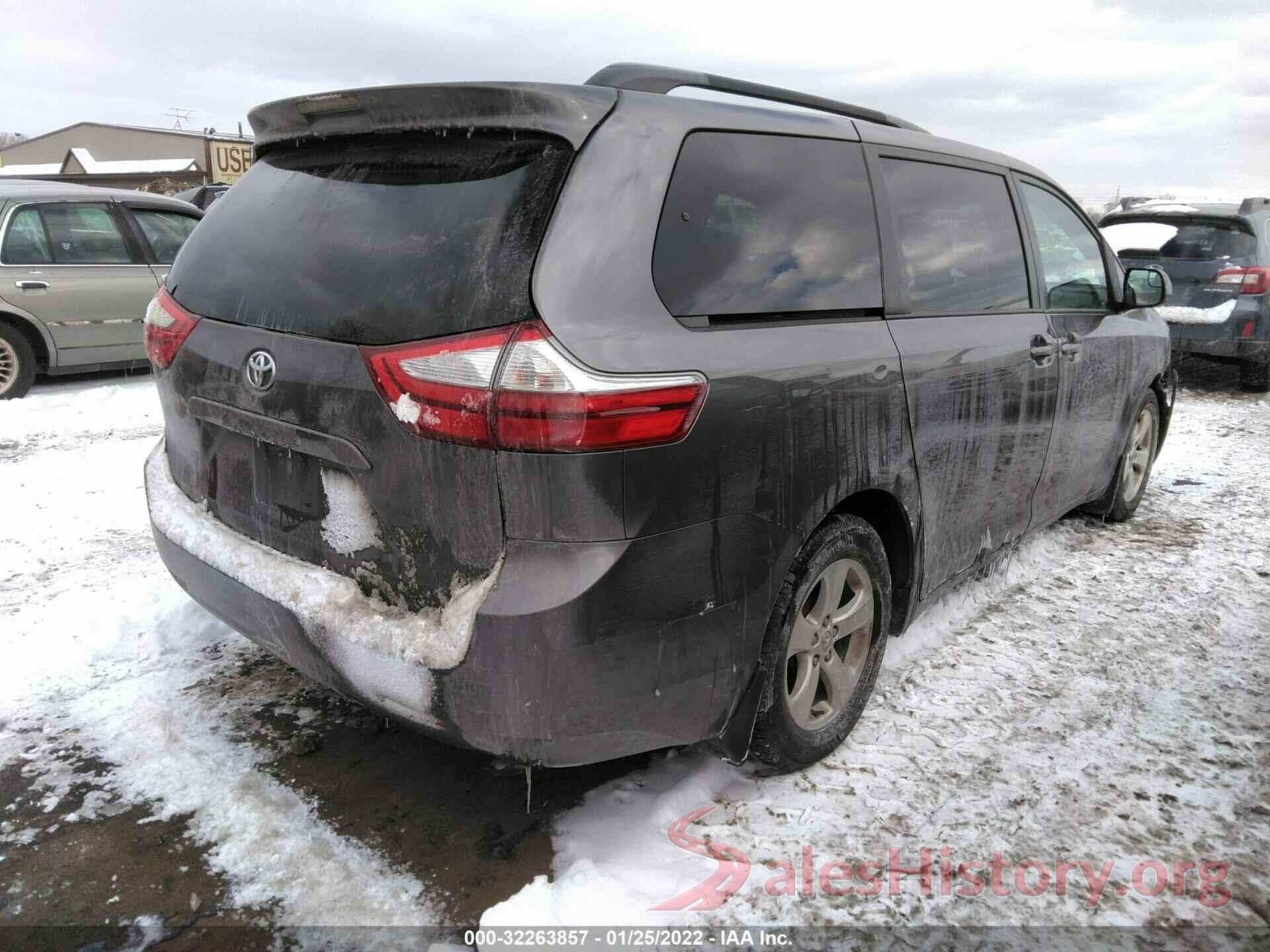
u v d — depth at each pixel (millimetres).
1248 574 4387
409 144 2242
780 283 2422
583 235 1973
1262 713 3109
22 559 4152
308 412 2160
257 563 2354
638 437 1931
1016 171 3711
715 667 2203
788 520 2318
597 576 1916
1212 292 8922
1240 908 2234
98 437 6457
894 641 3555
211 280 2508
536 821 2453
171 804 2482
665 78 2426
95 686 3074
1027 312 3549
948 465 3012
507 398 1856
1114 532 4961
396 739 2807
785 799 2580
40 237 7719
